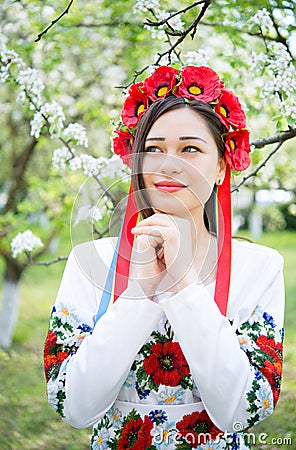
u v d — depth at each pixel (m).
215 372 1.42
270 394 1.45
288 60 2.58
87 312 1.58
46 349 1.56
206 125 1.53
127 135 1.72
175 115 1.50
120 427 1.55
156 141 1.50
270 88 2.56
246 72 3.42
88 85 5.52
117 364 1.45
